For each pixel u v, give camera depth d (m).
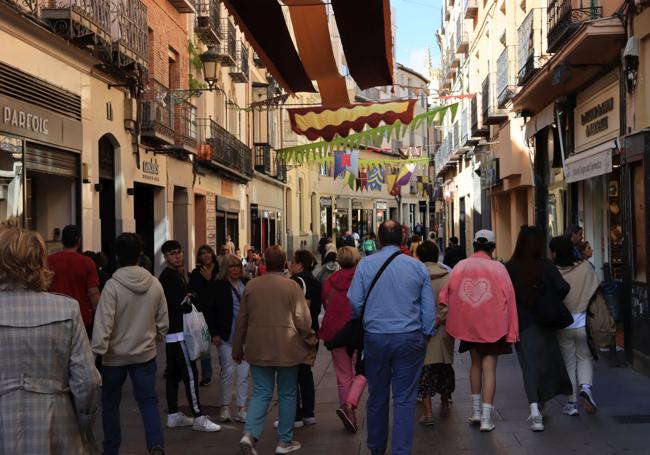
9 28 11.24
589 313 7.90
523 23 18.47
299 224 49.09
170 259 8.12
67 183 13.68
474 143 30.86
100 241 14.91
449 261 11.95
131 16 15.54
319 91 13.47
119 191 16.36
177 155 21.00
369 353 6.34
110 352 6.47
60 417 3.88
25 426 3.77
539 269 7.49
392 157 53.59
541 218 19.61
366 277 6.36
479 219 31.83
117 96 16.16
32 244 3.91
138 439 7.78
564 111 16.42
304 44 11.35
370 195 63.38
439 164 47.22
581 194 15.64
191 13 22.00
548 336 7.56
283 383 7.11
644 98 11.02
